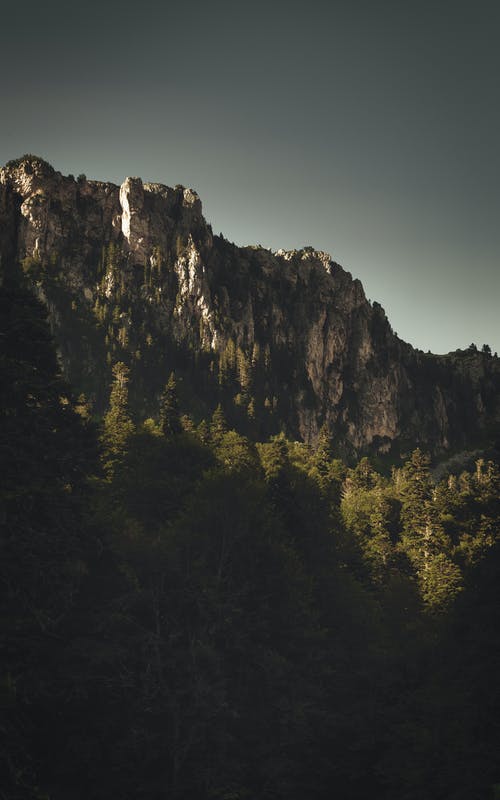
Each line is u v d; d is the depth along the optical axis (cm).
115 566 3328
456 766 2691
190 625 3441
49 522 2539
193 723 3120
